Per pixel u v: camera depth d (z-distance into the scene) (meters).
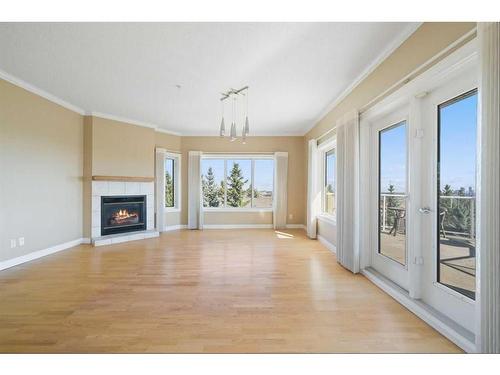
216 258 4.17
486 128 1.52
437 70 2.08
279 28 2.44
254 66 3.20
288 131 7.00
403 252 2.81
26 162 3.92
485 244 1.52
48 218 4.34
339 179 3.94
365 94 3.34
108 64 3.18
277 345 1.90
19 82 3.71
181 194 7.22
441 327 2.03
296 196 7.26
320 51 2.83
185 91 4.03
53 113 4.40
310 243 5.31
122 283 3.08
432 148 2.28
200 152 7.13
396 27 2.41
